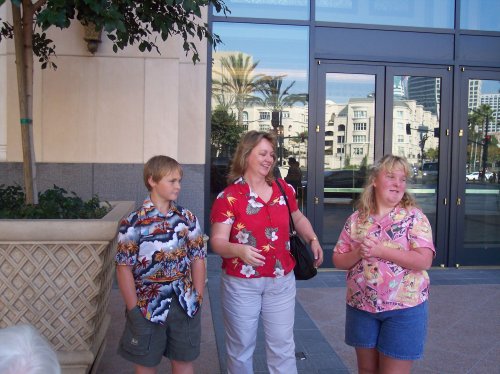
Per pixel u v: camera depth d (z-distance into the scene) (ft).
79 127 18.63
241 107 21.99
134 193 18.93
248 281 9.11
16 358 3.66
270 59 21.97
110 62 18.61
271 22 21.72
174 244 8.77
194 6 10.57
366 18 22.44
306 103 22.13
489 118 23.08
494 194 23.43
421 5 22.67
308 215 22.11
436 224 23.07
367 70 22.18
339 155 22.26
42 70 18.38
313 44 21.85
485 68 22.88
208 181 21.66
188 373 9.28
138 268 8.66
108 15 10.23
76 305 9.96
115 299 17.07
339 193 22.30
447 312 16.55
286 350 9.49
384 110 22.33
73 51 18.43
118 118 18.75
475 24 23.17
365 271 8.53
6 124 18.58
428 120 22.75
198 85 20.44
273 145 9.48
